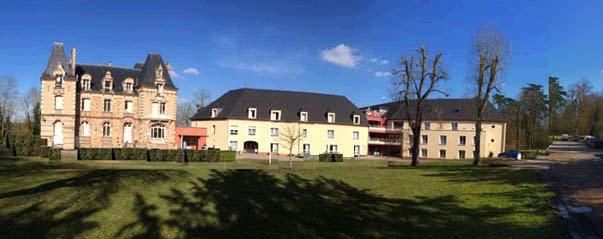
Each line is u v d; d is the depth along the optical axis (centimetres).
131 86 5419
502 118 6644
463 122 6638
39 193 1326
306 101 6825
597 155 4578
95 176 1683
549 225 1098
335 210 1383
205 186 1628
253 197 1497
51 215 1108
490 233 1067
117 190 1429
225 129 6144
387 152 7481
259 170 2230
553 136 8825
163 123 5412
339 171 2411
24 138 4047
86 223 1062
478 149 3234
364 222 1232
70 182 1530
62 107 4894
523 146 7088
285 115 6456
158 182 1620
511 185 1809
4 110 6538
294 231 1119
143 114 5291
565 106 8694
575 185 1764
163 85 5406
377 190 1806
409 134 7112
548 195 1511
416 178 2144
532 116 7100
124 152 3709
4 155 3378
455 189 1795
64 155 3931
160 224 1092
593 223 1122
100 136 5172
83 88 5112
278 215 1273
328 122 6662
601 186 1731
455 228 1151
